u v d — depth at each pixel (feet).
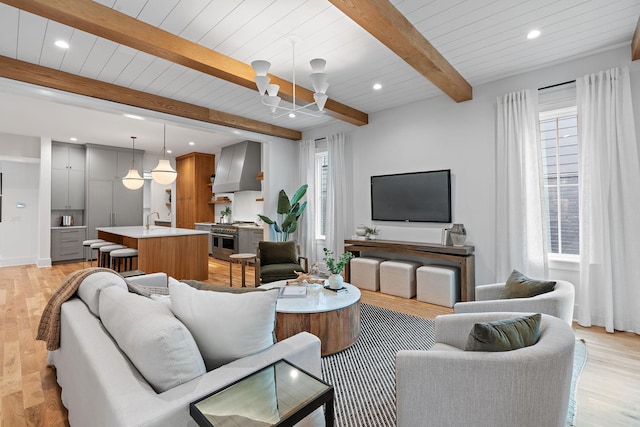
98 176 24.61
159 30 8.77
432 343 9.37
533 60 11.01
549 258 11.66
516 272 8.64
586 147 10.44
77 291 6.68
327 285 10.79
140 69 11.45
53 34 9.07
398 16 8.11
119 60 10.75
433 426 4.58
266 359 4.54
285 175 20.76
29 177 23.11
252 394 3.83
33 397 6.65
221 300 4.64
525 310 6.93
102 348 4.47
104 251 16.31
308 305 8.81
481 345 4.49
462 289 12.74
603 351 8.61
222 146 25.98
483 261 13.06
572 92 10.98
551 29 9.11
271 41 9.52
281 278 13.39
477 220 13.23
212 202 28.73
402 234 15.78
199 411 3.40
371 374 7.60
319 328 8.47
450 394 4.45
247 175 23.71
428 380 4.58
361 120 16.63
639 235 9.64
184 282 5.52
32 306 12.85
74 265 22.11
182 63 9.77
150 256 15.26
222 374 4.15
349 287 10.71
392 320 11.35
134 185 19.53
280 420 3.39
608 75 10.03
